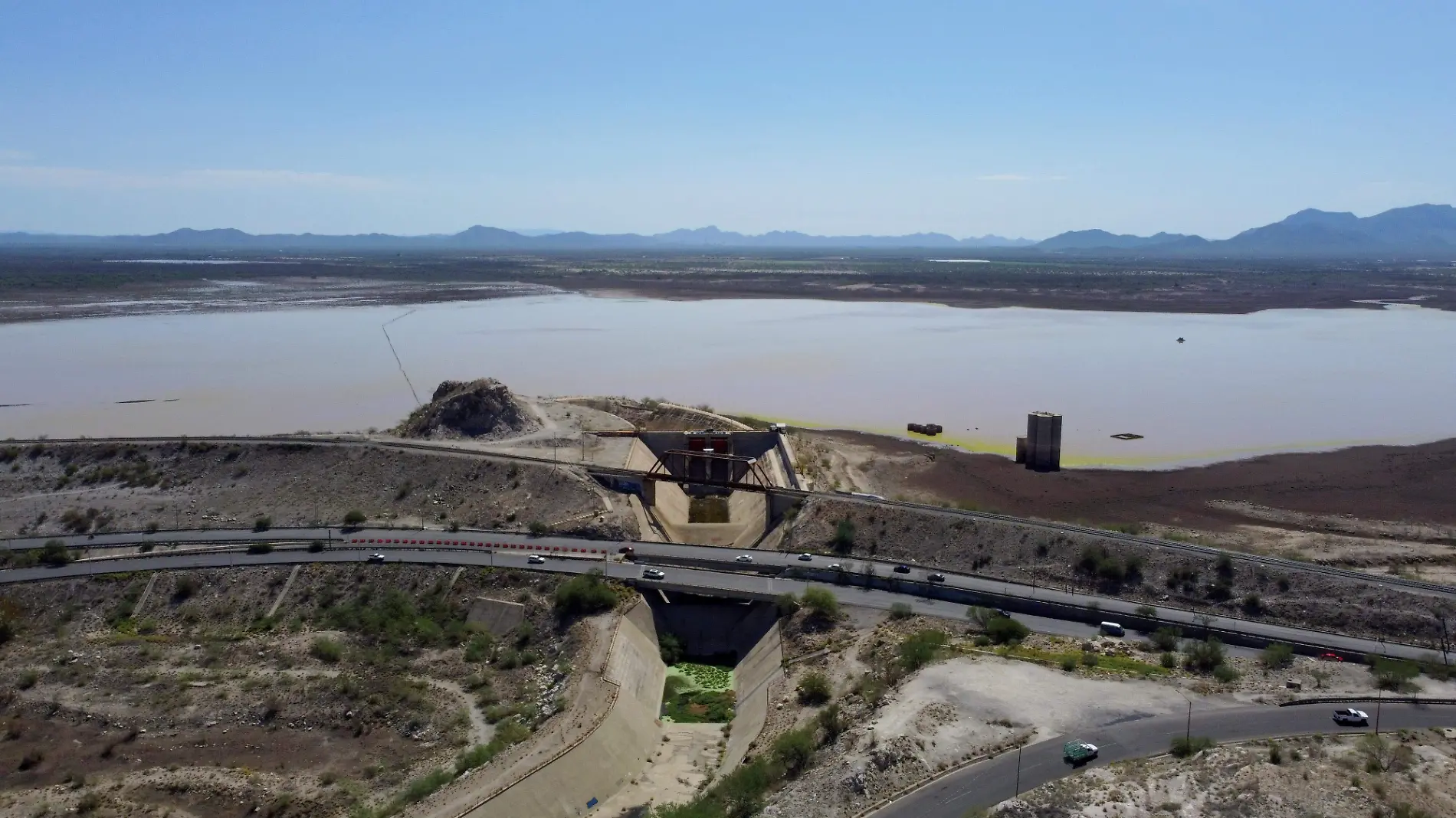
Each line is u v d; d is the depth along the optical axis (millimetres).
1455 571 107562
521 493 123625
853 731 66812
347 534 113188
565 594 92688
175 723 74562
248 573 101375
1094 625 88375
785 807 58750
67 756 70000
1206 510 130750
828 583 97938
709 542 124250
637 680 83625
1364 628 85688
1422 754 59719
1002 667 75375
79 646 88875
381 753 72188
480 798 62656
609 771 69562
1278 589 91688
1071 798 55406
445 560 102812
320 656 86625
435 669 85438
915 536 108188
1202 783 56281
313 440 138875
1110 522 124938
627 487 126188
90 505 125000
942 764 60906
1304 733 63438
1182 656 79250
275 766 69750
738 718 80625
